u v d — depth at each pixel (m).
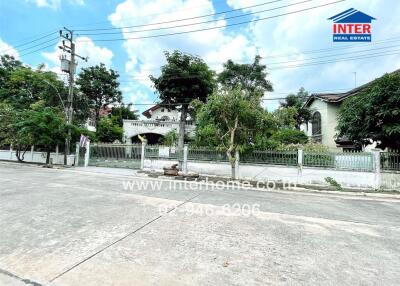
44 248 3.91
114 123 30.23
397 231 5.38
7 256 3.64
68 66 18.84
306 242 4.47
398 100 9.70
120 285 2.94
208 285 2.99
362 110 10.96
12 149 23.08
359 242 4.59
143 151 16.48
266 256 3.84
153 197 7.82
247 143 12.95
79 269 3.29
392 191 10.41
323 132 20.84
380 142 11.63
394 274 3.41
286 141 18.62
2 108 21.09
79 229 4.75
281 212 6.59
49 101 24.41
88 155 18.59
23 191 8.25
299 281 3.14
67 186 9.52
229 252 3.93
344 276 3.31
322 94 21.64
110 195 7.97
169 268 3.36
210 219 5.64
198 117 13.14
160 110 36.97
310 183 11.73
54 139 18.09
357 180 11.00
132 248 3.96
